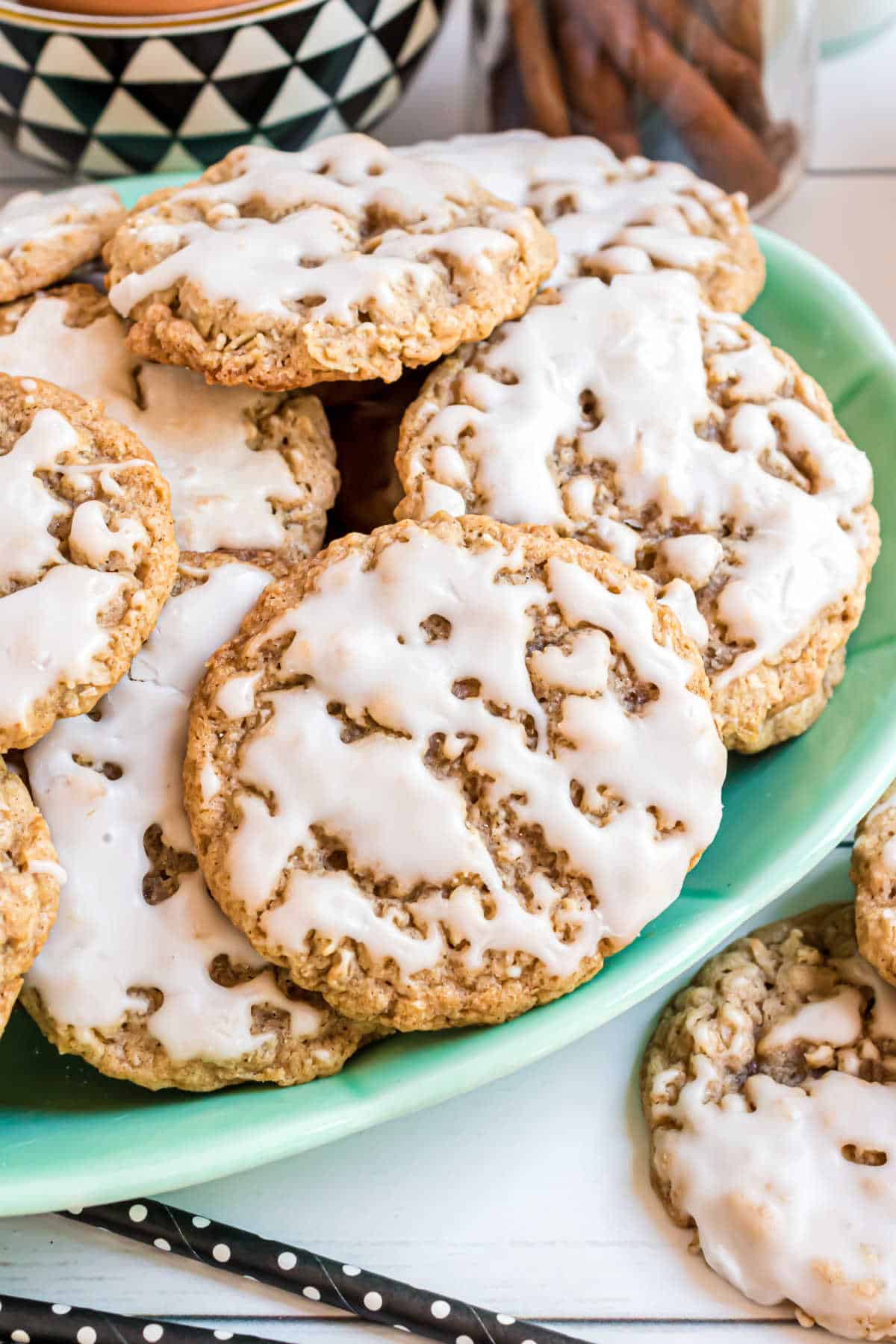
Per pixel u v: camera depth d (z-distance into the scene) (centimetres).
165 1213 46
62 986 45
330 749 45
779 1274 45
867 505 49
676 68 57
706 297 51
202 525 47
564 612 46
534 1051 44
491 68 59
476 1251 46
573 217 52
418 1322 45
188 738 45
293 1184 46
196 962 45
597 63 57
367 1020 45
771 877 47
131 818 45
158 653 46
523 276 48
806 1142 46
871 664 49
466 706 45
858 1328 45
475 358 49
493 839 45
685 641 46
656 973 45
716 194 53
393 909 44
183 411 48
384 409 51
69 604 44
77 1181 43
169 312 47
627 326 49
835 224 62
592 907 45
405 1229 46
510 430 48
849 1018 47
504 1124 47
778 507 48
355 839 44
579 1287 45
